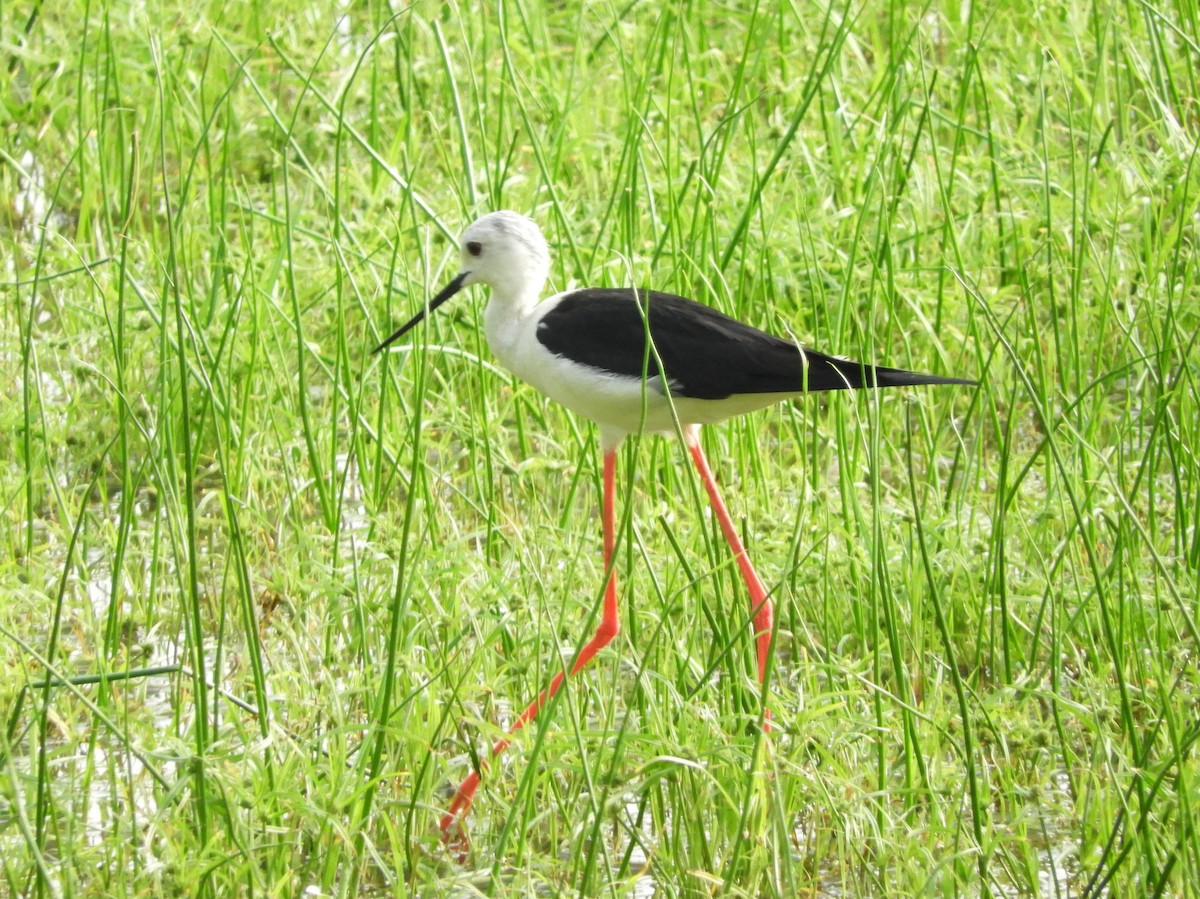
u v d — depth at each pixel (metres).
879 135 12.12
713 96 14.11
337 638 8.44
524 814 6.76
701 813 7.01
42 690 7.50
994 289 11.69
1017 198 12.30
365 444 9.99
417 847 7.00
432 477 10.02
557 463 9.06
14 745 6.83
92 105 13.54
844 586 8.55
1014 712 7.46
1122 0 14.43
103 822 7.13
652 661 7.97
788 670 8.59
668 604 7.29
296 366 10.90
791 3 13.69
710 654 7.84
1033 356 10.70
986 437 10.70
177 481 9.42
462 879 6.73
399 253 11.21
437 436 10.61
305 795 7.02
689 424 8.54
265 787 6.74
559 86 13.83
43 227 9.10
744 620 7.93
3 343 10.96
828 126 12.77
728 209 11.89
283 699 7.62
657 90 13.69
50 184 13.15
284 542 9.23
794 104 13.63
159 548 9.18
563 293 8.79
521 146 13.02
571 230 11.04
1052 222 11.74
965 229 11.85
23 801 6.94
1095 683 7.53
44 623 8.60
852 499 8.55
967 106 13.48
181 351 6.82
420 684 7.48
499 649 8.41
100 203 12.87
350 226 11.88
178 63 13.53
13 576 8.47
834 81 12.88
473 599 7.92
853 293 10.58
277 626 8.32
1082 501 8.77
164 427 8.25
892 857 7.01
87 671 8.33
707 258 11.00
